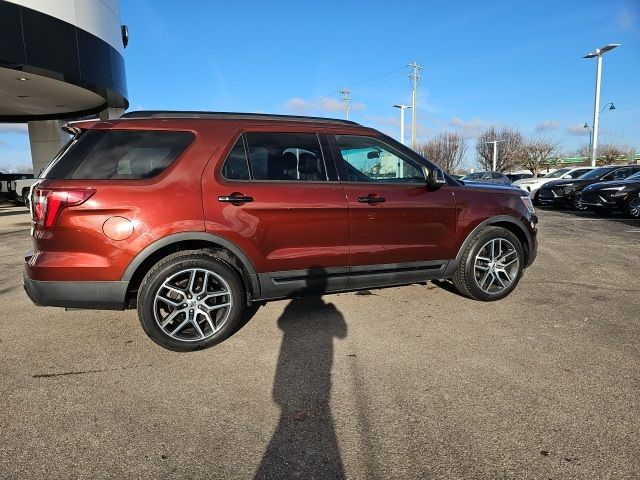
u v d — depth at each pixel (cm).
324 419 272
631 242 865
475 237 468
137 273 366
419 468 229
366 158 432
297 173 400
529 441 247
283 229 385
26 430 263
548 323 420
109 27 1562
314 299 497
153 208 349
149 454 242
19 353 369
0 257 800
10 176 2217
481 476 222
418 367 335
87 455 241
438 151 6525
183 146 369
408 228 434
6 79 1409
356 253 413
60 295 344
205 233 360
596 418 267
